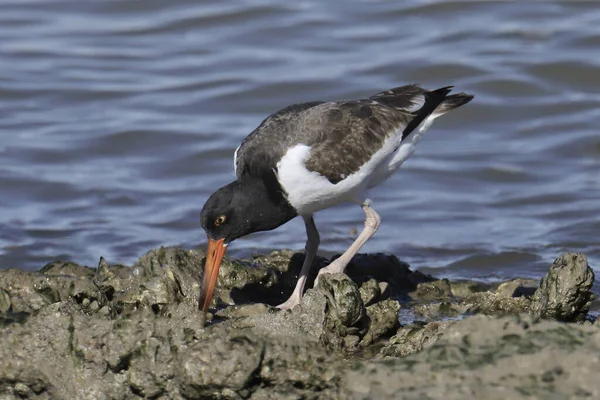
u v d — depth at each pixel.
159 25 23.69
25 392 9.57
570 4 23.72
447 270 14.28
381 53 22.16
